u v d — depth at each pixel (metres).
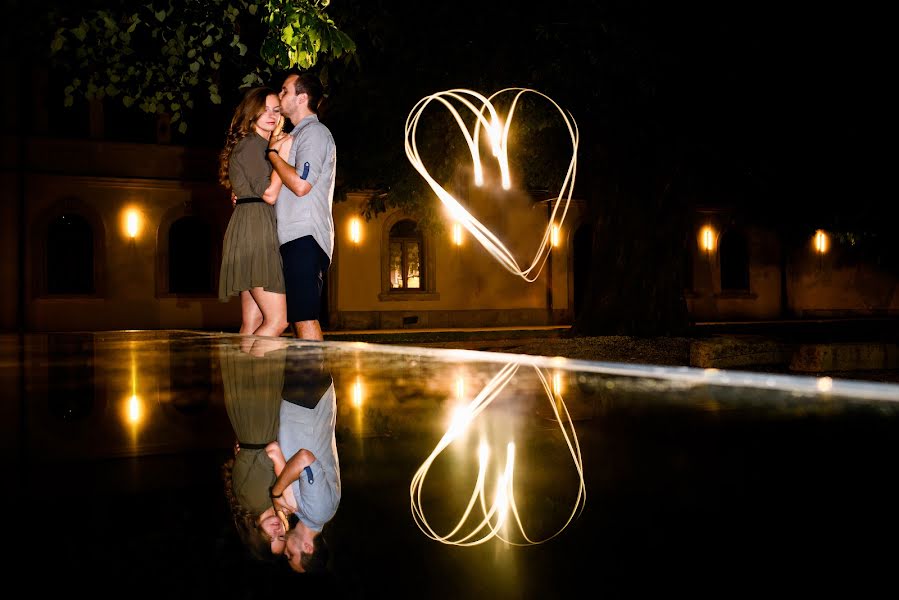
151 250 20.59
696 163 14.28
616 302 14.33
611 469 0.88
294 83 4.53
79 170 20.00
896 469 0.84
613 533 0.61
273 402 1.49
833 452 0.94
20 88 19.47
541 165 15.27
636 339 13.04
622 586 0.48
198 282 21.28
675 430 1.13
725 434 1.08
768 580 0.48
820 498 0.71
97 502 0.69
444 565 0.53
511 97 11.36
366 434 1.14
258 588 0.47
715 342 8.41
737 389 1.61
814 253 28.42
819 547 0.55
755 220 17.88
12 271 19.38
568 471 0.88
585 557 0.55
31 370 2.17
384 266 22.64
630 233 14.32
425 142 13.34
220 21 6.80
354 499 0.74
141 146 20.56
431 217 15.27
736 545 0.57
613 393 1.57
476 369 2.26
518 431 1.17
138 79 7.41
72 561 0.51
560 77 10.51
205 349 3.11
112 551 0.54
